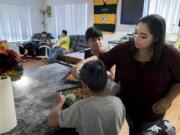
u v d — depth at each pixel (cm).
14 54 90
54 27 682
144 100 119
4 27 583
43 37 619
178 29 362
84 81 91
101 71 89
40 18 691
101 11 502
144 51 110
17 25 618
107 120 87
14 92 138
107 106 87
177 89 112
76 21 597
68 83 159
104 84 90
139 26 103
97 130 86
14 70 90
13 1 589
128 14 447
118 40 426
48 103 121
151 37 101
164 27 102
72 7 593
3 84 84
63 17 636
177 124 224
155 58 107
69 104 110
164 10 391
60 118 88
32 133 89
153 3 405
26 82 161
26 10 635
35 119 101
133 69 116
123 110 96
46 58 578
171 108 259
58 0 631
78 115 85
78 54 450
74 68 136
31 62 552
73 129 103
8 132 90
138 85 117
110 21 488
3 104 86
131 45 117
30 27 662
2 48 87
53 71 196
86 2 546
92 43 161
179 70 107
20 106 116
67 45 528
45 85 154
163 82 111
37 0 661
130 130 134
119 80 129
